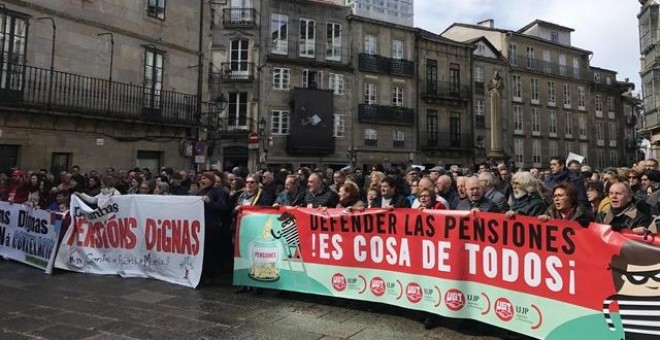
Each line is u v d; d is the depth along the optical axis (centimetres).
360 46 3450
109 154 1628
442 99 3800
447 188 676
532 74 4462
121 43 1678
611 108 5181
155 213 746
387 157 3494
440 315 512
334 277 594
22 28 1406
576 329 419
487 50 4259
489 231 484
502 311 470
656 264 378
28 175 1071
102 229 790
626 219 467
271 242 648
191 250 710
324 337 486
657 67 2564
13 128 1377
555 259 436
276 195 797
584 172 882
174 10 1889
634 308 388
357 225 580
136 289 684
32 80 1420
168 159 1844
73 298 639
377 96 3512
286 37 3188
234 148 3031
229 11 3080
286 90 3155
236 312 575
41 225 838
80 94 1541
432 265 522
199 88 1989
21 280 744
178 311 580
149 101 1770
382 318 548
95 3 1596
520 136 4328
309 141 3114
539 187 527
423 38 3759
